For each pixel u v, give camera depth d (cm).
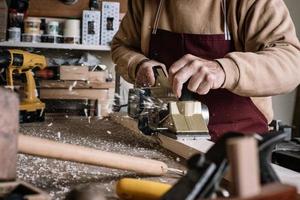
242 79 125
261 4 143
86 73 221
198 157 49
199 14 155
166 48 164
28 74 192
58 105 218
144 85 148
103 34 235
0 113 59
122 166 83
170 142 121
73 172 91
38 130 154
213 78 119
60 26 235
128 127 160
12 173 60
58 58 245
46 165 96
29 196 55
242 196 41
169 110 125
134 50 179
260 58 131
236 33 151
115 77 244
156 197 63
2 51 183
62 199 73
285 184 46
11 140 60
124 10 242
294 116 292
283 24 143
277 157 123
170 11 165
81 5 241
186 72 119
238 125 153
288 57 136
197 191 48
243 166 41
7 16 224
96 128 160
